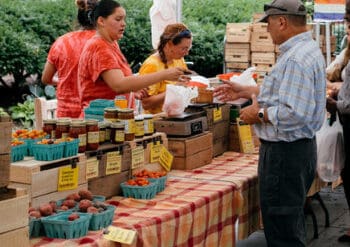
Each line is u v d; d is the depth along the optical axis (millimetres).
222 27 13844
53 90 10836
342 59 5641
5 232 2570
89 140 3529
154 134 4223
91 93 4359
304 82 3662
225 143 5176
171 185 4043
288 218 3857
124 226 3119
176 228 3436
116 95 4402
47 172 3211
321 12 8664
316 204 6988
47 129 3521
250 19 14484
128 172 3869
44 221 2912
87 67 4336
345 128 5043
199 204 3662
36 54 10711
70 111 5043
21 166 3133
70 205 3148
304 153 3826
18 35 10633
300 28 3779
